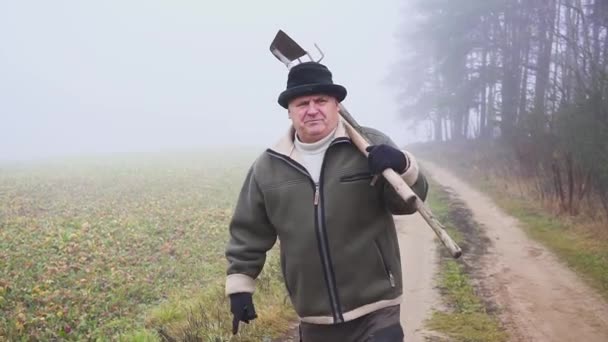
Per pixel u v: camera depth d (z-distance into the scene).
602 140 11.08
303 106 2.57
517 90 28.61
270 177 2.68
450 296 7.04
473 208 14.55
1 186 21.39
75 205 16.20
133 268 9.20
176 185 21.95
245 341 5.36
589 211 11.12
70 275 8.59
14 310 6.81
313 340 2.75
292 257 2.66
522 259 9.05
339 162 2.58
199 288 7.99
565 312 6.43
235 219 2.83
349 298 2.60
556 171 12.20
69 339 6.15
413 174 2.42
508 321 6.13
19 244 10.43
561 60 22.92
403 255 9.34
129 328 6.27
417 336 5.71
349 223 2.56
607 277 7.61
